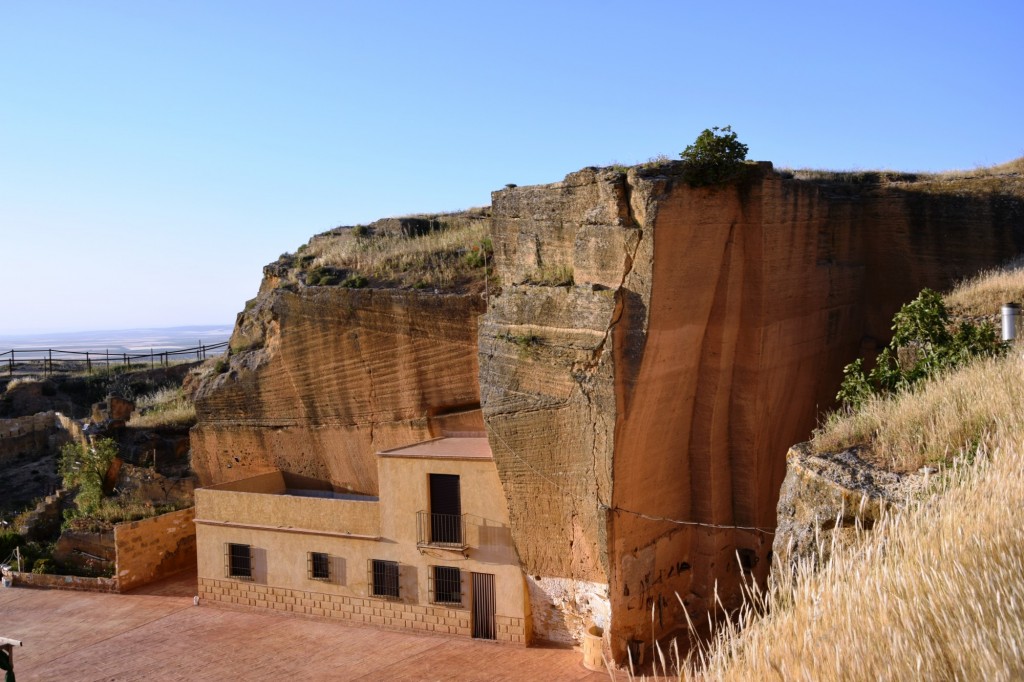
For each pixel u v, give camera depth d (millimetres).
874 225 27547
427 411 27094
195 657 23500
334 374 28859
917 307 17828
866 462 11195
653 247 19812
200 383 33281
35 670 23125
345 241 34188
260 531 26656
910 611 5867
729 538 24000
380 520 24672
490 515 23188
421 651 22906
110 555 30719
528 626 22859
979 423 10969
